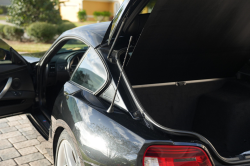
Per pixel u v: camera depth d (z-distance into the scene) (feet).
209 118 8.27
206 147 4.89
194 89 8.43
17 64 9.36
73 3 108.37
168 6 4.98
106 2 110.11
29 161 9.91
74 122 6.14
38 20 56.44
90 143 5.55
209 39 6.58
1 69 8.84
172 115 8.29
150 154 4.79
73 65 11.26
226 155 6.71
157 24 5.40
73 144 6.17
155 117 8.07
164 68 7.23
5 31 49.80
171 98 8.18
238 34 6.74
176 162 4.75
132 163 4.85
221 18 5.89
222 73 8.53
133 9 5.55
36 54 13.50
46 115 9.73
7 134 11.96
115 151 5.10
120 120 5.44
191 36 6.22
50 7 57.67
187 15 5.40
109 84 6.20
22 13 55.67
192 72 7.93
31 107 10.03
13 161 9.88
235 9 5.70
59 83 11.25
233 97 8.07
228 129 7.80
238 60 8.07
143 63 6.66
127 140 5.05
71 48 12.28
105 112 5.75
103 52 6.77
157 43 6.04
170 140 4.81
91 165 5.48
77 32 7.88
